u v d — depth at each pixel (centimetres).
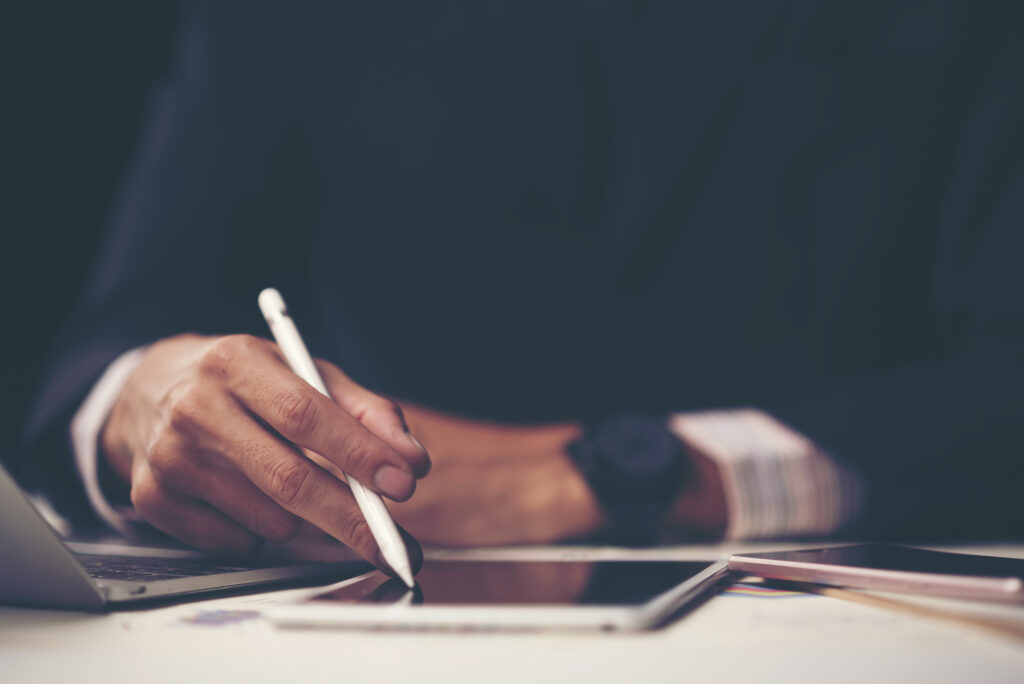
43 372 263
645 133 115
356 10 129
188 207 117
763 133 114
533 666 28
